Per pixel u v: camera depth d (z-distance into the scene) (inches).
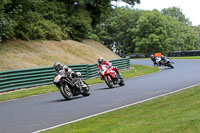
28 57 1466.5
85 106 588.1
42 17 1961.1
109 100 642.8
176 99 572.1
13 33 1540.4
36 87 1059.9
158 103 546.6
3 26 1419.8
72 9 2271.2
